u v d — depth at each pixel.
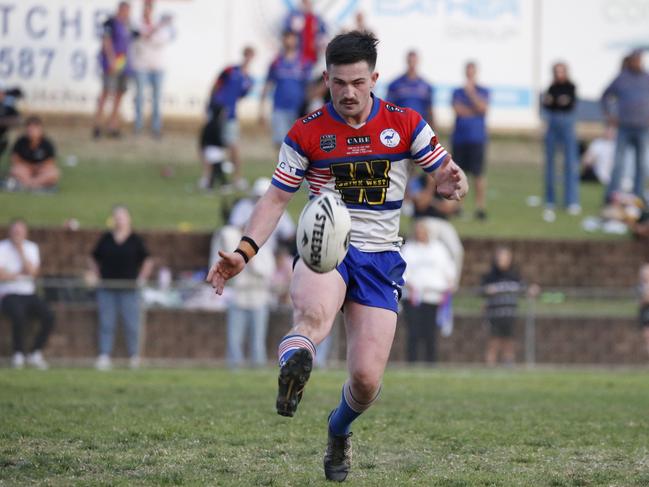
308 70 66.56
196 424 22.58
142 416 23.89
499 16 77.12
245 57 67.62
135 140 76.38
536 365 50.44
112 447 19.28
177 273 56.56
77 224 60.75
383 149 16.44
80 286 48.16
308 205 15.22
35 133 65.69
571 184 67.88
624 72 63.78
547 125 67.88
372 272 16.38
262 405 27.34
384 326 16.09
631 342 51.06
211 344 49.50
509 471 17.66
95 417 23.48
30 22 74.56
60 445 19.39
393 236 16.81
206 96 76.44
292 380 14.34
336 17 75.19
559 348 50.56
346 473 16.66
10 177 65.75
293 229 53.09
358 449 19.89
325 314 15.57
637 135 63.44
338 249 15.02
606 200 64.88
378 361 15.90
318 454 19.16
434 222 52.66
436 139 16.64
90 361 48.19
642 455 19.56
